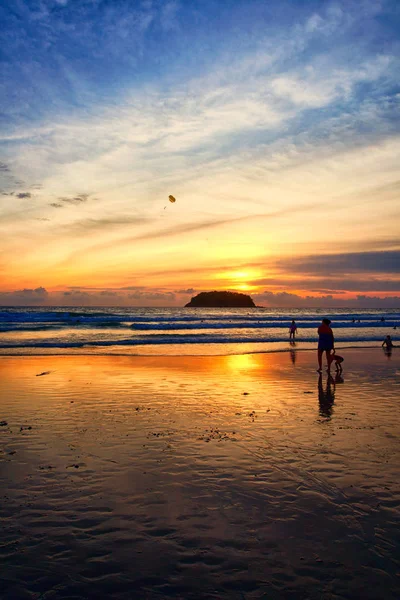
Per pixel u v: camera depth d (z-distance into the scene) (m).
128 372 13.18
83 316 55.62
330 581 3.18
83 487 4.77
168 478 5.04
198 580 3.19
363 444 6.29
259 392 10.19
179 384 11.20
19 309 104.31
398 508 4.31
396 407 8.69
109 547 3.60
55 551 3.53
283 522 4.03
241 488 4.77
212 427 7.16
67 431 6.88
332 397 9.64
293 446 6.20
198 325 37.78
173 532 3.85
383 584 3.15
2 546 3.59
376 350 20.12
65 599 2.97
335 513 4.20
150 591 3.07
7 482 4.88
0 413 8.02
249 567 3.35
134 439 6.49
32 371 13.29
